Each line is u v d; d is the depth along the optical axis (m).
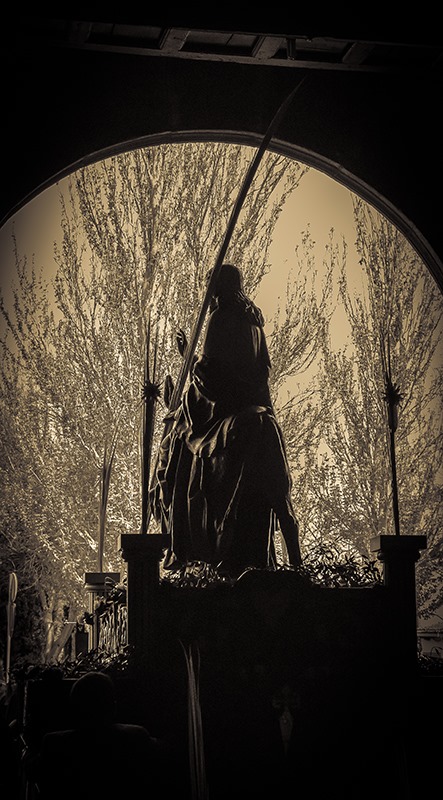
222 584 7.42
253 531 7.94
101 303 14.50
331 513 14.27
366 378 14.55
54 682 6.24
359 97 11.29
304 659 7.38
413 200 11.17
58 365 14.11
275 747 7.14
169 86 10.91
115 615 8.15
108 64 10.81
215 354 8.30
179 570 7.92
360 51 10.30
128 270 14.54
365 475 14.27
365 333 14.62
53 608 13.24
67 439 13.98
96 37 10.06
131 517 14.01
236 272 8.61
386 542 7.65
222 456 7.96
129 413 14.25
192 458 8.18
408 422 14.12
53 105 10.60
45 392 13.95
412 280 14.28
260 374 8.38
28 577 13.14
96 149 10.63
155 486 8.66
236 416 8.02
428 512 13.67
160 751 5.20
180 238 14.80
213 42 10.32
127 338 14.47
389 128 11.29
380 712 7.34
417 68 10.73
